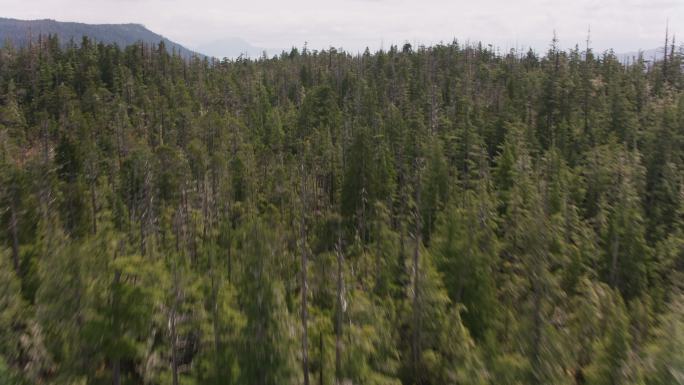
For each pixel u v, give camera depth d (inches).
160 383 1047.0
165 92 5044.3
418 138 3223.4
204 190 2706.7
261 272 1063.0
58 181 2459.4
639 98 4200.3
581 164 3191.4
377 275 1555.1
